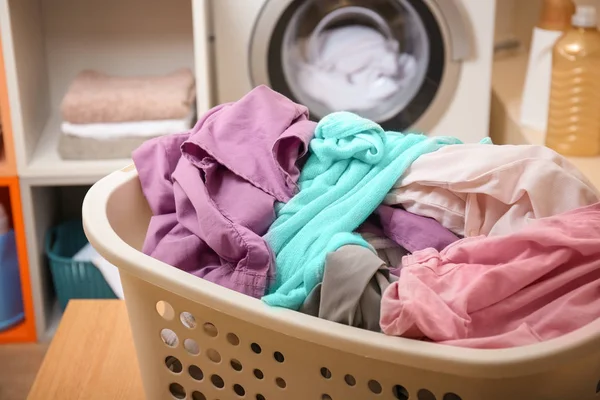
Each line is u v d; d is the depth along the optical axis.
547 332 0.69
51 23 1.93
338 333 0.65
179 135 1.02
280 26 1.70
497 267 0.71
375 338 0.64
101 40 1.96
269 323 0.68
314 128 0.97
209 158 0.94
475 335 0.70
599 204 0.80
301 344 0.70
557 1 1.58
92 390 0.95
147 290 0.77
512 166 0.85
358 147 0.92
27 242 1.72
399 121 1.77
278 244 0.87
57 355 1.01
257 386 0.76
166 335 0.88
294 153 0.94
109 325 1.08
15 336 1.79
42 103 1.87
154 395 0.85
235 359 0.76
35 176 1.65
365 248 0.78
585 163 1.47
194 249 0.89
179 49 1.98
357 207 0.88
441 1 1.68
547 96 1.61
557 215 0.79
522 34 2.11
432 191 0.89
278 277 0.85
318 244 0.85
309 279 0.79
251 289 0.83
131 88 1.72
